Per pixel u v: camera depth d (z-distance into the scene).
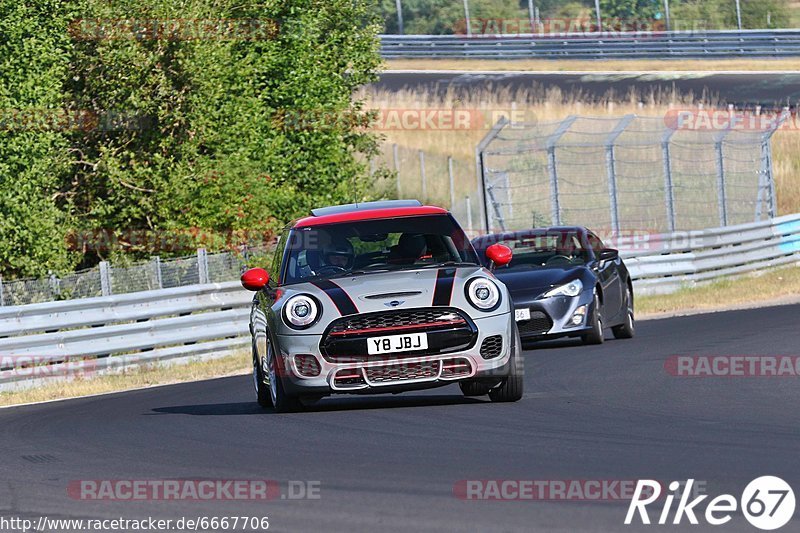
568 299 55.47
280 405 36.59
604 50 182.00
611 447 26.86
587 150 139.38
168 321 64.62
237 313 68.81
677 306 78.94
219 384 52.56
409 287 34.72
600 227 123.06
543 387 40.09
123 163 84.50
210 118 84.81
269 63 90.62
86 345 61.00
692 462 24.47
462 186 134.25
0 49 77.31
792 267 99.06
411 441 29.36
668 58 181.25
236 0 92.06
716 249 92.12
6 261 76.69
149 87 82.75
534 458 25.94
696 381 39.41
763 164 104.62
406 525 20.36
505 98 156.12
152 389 53.62
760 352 46.69
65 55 79.69
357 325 34.09
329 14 97.62
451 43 183.50
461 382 34.97
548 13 198.12
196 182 82.81
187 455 29.89
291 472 26.22
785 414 31.02
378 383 34.06
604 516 20.27
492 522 20.19
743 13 199.38
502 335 34.56
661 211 125.75
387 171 102.50
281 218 89.19
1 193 75.69
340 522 20.97
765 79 166.62
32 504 24.86
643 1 198.50
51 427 39.53
